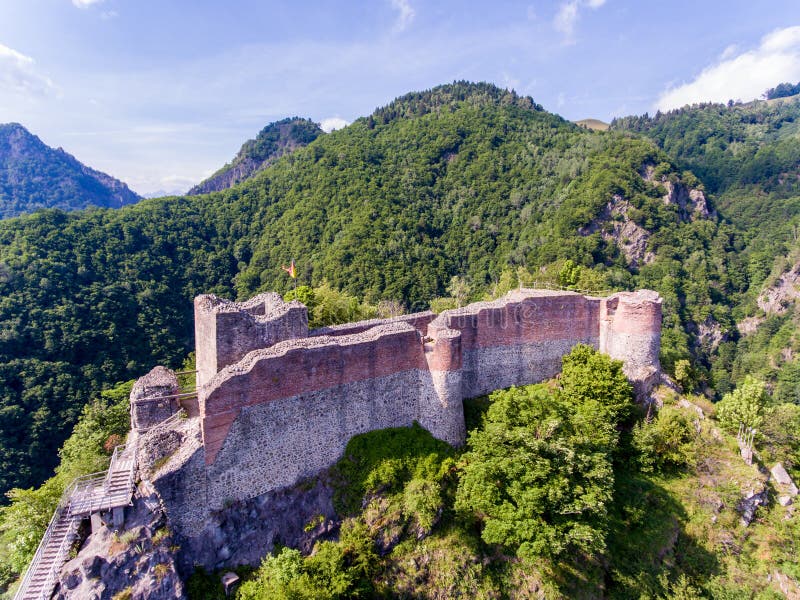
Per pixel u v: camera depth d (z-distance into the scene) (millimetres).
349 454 29141
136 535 22391
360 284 102125
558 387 37781
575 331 40469
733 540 31875
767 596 29922
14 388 60594
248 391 25266
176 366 74562
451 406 31234
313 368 27516
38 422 57406
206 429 24156
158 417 28922
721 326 109500
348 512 27469
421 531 27766
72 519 23266
